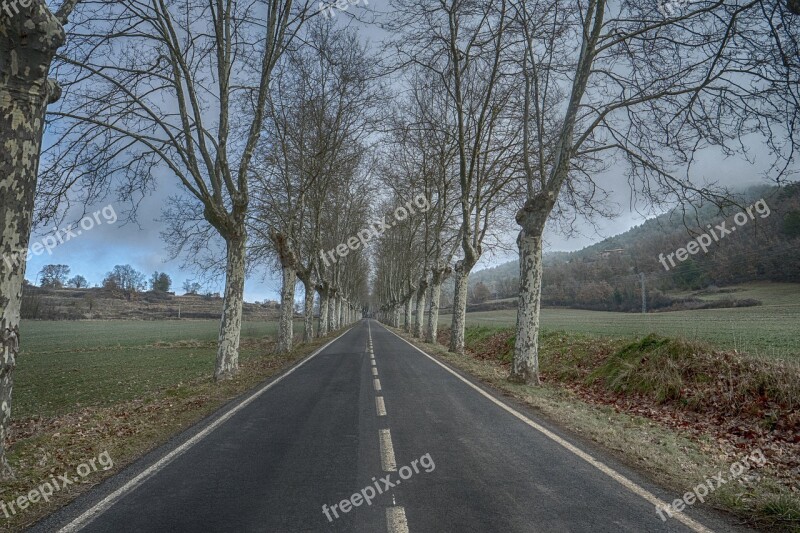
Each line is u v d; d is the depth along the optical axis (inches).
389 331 2095.2
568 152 489.1
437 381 516.1
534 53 555.2
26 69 205.8
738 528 163.5
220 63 537.6
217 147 548.1
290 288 937.5
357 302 4347.9
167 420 340.2
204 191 526.6
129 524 167.9
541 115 544.7
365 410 360.2
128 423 337.1
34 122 211.0
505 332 995.3
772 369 364.2
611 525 163.8
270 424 318.0
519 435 287.3
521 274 529.0
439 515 171.3
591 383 530.6
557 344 734.5
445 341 1354.6
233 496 192.2
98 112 455.5
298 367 667.4
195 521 169.2
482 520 167.0
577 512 174.6
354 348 1021.2
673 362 444.1
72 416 465.7
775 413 325.4
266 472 221.3
